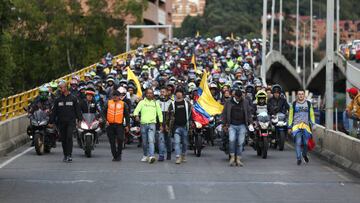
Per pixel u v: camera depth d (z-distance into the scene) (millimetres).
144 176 39688
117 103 47625
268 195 33406
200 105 52281
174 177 39438
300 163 47438
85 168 43219
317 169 44500
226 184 36969
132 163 46406
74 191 33812
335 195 33688
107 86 67312
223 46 150375
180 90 46875
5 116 61844
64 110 46719
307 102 47656
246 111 45844
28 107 52375
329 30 55594
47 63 150250
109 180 37812
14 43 144125
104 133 72938
